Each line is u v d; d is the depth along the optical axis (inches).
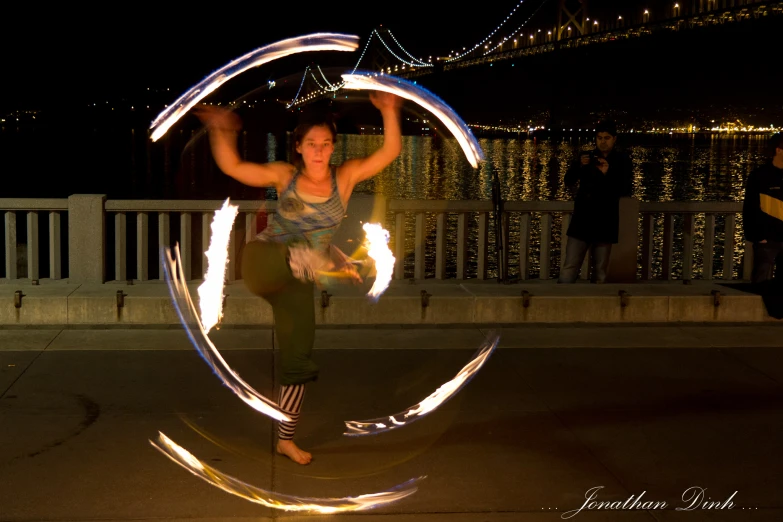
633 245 334.0
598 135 302.7
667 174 2353.6
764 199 280.4
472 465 163.5
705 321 269.3
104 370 213.3
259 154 2573.8
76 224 299.9
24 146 2970.0
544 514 144.5
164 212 319.3
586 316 267.0
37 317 252.4
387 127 168.4
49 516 140.0
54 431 174.7
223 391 200.5
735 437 177.6
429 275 614.9
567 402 197.5
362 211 304.5
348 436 177.2
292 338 160.7
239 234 383.6
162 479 154.6
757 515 144.7
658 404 196.9
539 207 339.6
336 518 141.9
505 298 265.0
